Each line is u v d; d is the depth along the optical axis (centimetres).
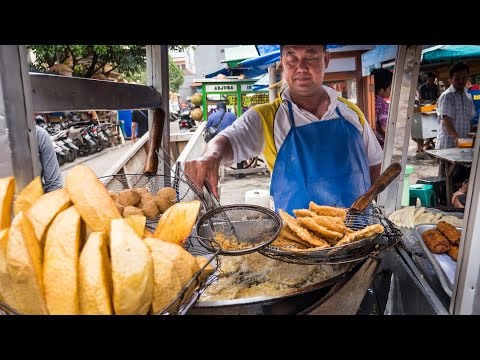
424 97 564
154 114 128
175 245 56
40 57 442
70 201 58
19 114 64
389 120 155
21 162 65
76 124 841
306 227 93
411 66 146
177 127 1361
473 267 73
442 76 541
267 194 263
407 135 154
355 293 83
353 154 197
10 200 58
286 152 203
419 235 115
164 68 150
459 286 76
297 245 91
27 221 51
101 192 57
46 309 50
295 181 204
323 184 201
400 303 110
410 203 288
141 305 50
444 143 349
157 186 135
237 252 69
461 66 327
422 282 97
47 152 169
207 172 188
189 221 68
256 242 95
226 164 205
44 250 52
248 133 202
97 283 48
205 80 553
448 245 107
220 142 198
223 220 98
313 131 197
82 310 50
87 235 56
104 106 105
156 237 66
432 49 401
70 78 87
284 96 195
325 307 76
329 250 81
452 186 299
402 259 111
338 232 92
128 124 1062
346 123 195
